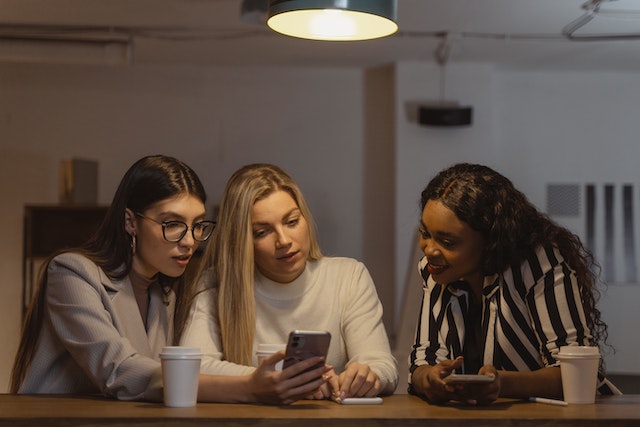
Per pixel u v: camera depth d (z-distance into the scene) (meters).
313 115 7.68
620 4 5.64
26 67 7.54
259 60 7.39
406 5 5.77
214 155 7.61
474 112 7.45
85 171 6.98
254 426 1.76
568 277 2.23
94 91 7.57
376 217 7.63
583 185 7.65
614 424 1.80
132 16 5.98
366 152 7.66
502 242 2.24
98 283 2.23
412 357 2.42
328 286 2.51
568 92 7.70
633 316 7.59
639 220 7.63
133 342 2.27
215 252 2.42
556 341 2.19
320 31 2.66
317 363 1.98
